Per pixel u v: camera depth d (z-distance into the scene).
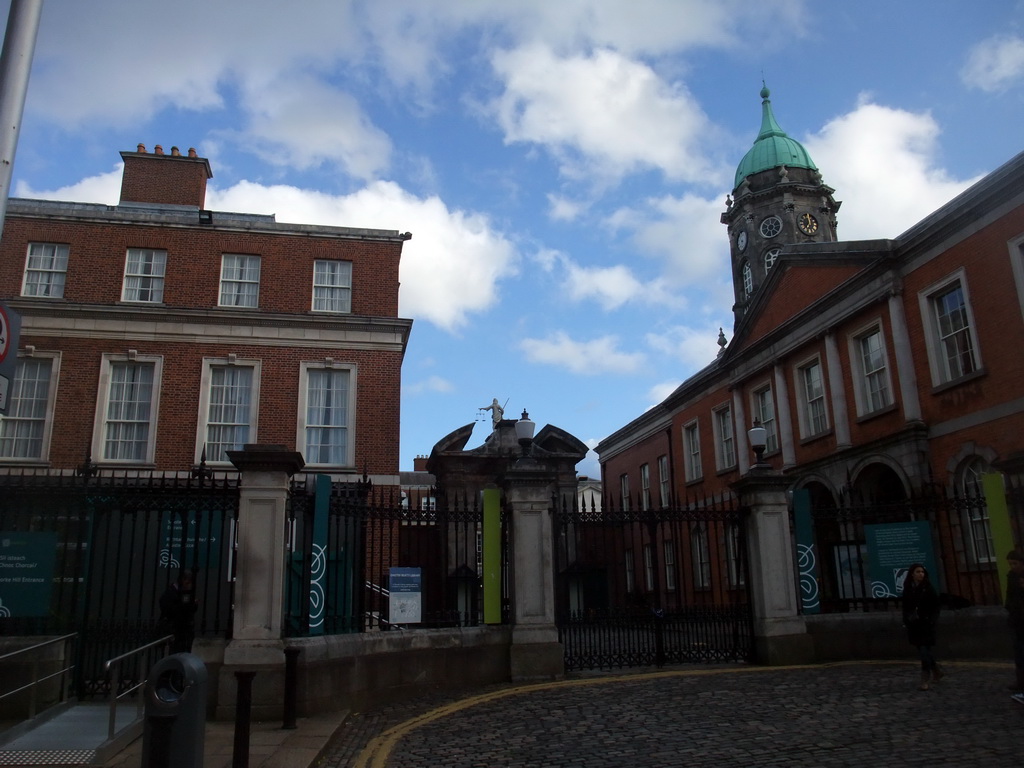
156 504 10.77
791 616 14.44
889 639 14.75
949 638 14.57
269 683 9.75
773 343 26.97
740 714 9.63
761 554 14.59
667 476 37.00
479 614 16.09
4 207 6.59
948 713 9.20
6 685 9.62
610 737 8.59
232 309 23.33
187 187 26.19
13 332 6.75
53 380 22.30
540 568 13.39
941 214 19.31
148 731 5.93
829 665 13.96
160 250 23.89
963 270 18.91
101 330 22.84
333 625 11.15
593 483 57.53
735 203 45.47
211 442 22.86
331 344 23.89
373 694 11.09
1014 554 10.29
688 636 14.95
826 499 24.83
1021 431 17.05
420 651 12.03
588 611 14.41
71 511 10.52
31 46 7.01
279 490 10.51
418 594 12.46
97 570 13.51
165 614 10.18
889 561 15.02
